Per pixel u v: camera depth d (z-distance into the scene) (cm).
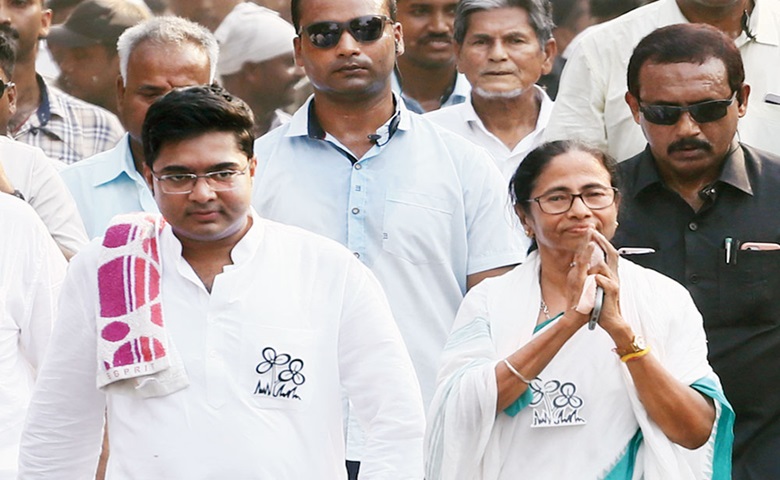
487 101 2014
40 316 1466
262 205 1648
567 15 2339
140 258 1251
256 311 1247
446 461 1296
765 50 1823
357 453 1569
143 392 1227
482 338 1329
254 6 2328
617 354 1266
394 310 1614
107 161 1797
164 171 1234
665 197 1577
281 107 2292
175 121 1229
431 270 1628
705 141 1545
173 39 1769
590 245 1262
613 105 1809
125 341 1228
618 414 1290
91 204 1783
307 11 1633
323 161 1650
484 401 1277
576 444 1288
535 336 1284
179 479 1216
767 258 1549
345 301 1274
